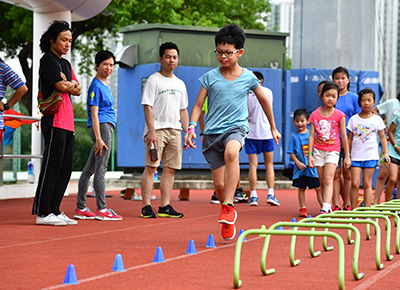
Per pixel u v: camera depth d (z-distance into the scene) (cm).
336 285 350
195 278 366
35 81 1172
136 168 1561
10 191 1110
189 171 1540
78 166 2034
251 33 1566
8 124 1179
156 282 352
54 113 642
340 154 819
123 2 2464
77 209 746
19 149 1652
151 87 749
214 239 559
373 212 509
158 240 546
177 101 765
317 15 1580
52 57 638
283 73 1600
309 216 800
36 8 1143
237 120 540
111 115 731
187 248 481
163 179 783
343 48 1573
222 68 553
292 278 371
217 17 2703
